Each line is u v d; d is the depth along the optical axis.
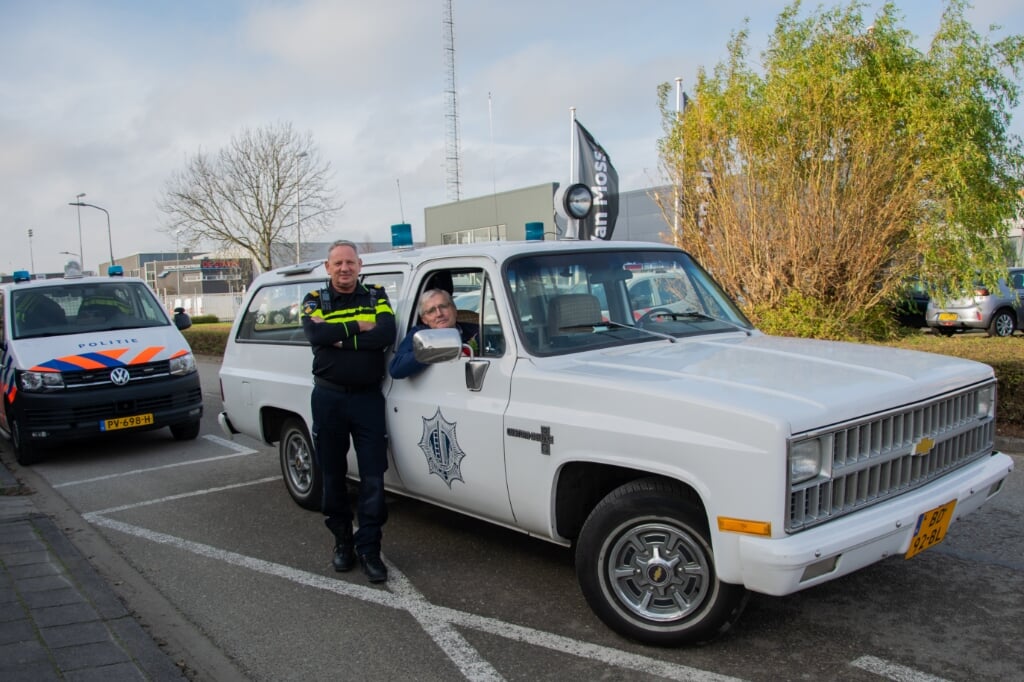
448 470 4.42
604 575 3.71
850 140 11.64
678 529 3.50
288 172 35.97
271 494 6.79
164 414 8.68
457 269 4.55
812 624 3.85
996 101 11.90
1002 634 3.71
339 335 4.39
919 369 3.80
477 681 3.49
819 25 12.04
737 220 12.44
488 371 4.18
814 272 11.84
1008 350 8.84
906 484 3.55
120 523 6.12
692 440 3.28
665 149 13.18
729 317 4.95
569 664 3.59
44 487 7.45
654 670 3.48
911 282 12.19
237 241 36.25
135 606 4.44
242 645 3.93
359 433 4.64
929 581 4.33
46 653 3.64
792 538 3.08
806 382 3.48
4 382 8.45
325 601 4.44
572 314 4.30
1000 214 11.85
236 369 6.57
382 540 5.38
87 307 9.27
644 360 3.97
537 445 3.88
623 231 22.45
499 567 4.84
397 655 3.77
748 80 12.59
